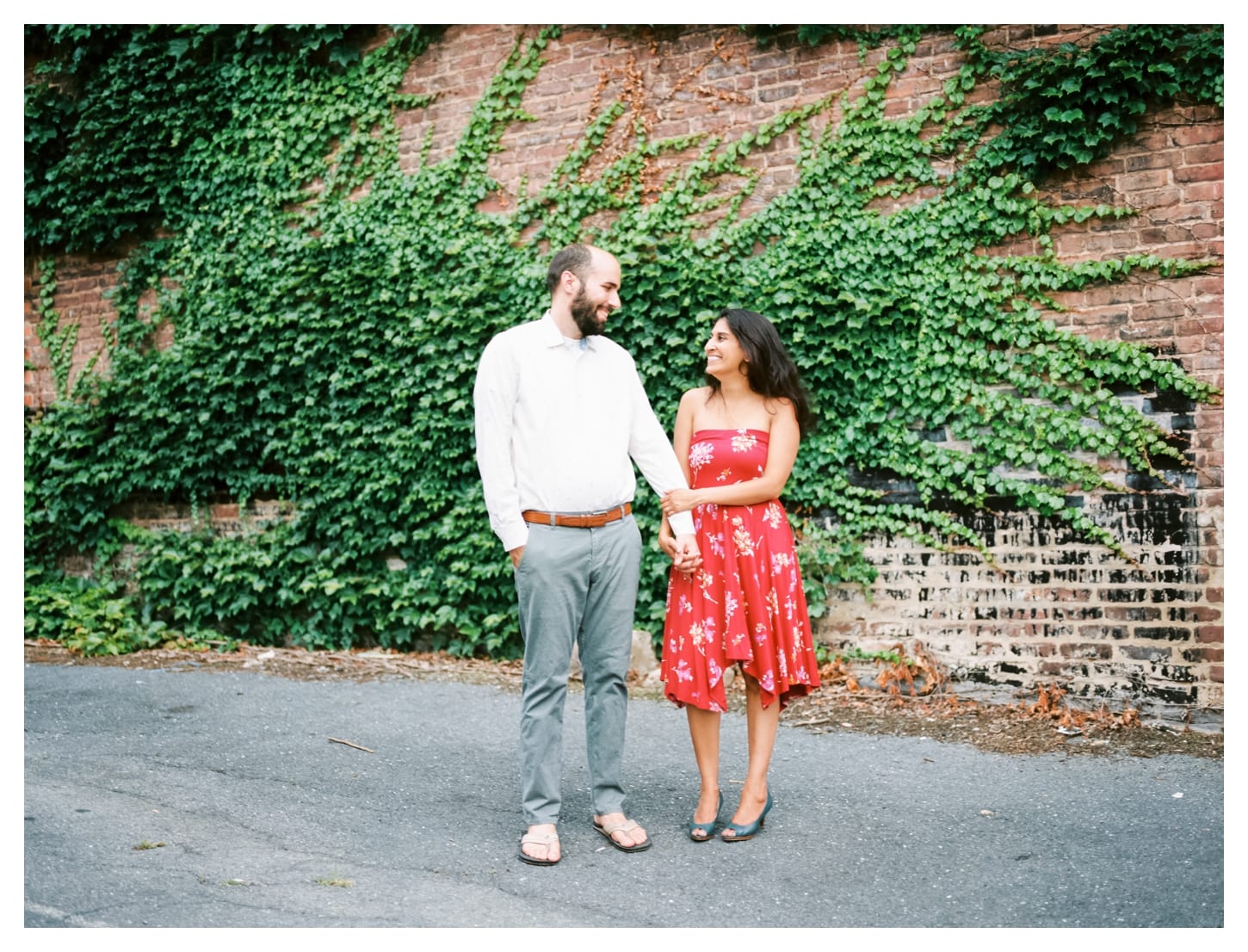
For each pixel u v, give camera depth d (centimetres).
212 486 722
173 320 750
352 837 337
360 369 673
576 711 500
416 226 668
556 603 317
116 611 696
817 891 295
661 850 326
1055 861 314
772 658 337
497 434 316
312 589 670
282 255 709
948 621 525
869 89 552
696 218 593
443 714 495
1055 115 496
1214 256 479
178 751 433
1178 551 481
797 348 556
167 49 752
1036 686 505
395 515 650
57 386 791
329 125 701
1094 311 502
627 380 339
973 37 529
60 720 482
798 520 555
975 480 518
